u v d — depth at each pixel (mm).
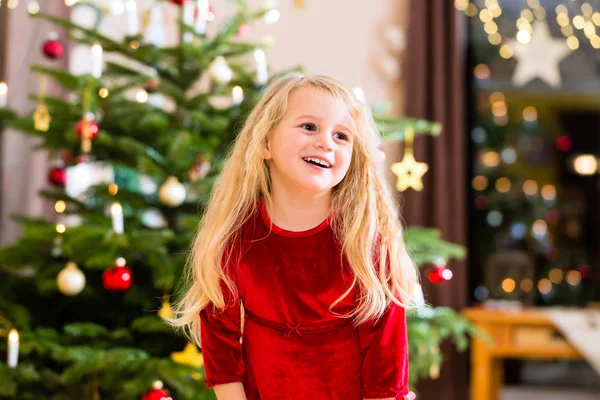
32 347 1901
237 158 1090
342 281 1032
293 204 1054
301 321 1031
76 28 2141
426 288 3217
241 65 2256
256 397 1076
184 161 2068
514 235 3648
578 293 3709
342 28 3434
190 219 1979
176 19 2172
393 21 3432
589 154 5047
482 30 3660
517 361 4121
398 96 3410
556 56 3494
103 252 1990
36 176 2855
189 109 2170
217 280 1056
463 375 3203
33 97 2240
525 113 4434
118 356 1854
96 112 2229
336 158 1027
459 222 3238
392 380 1039
